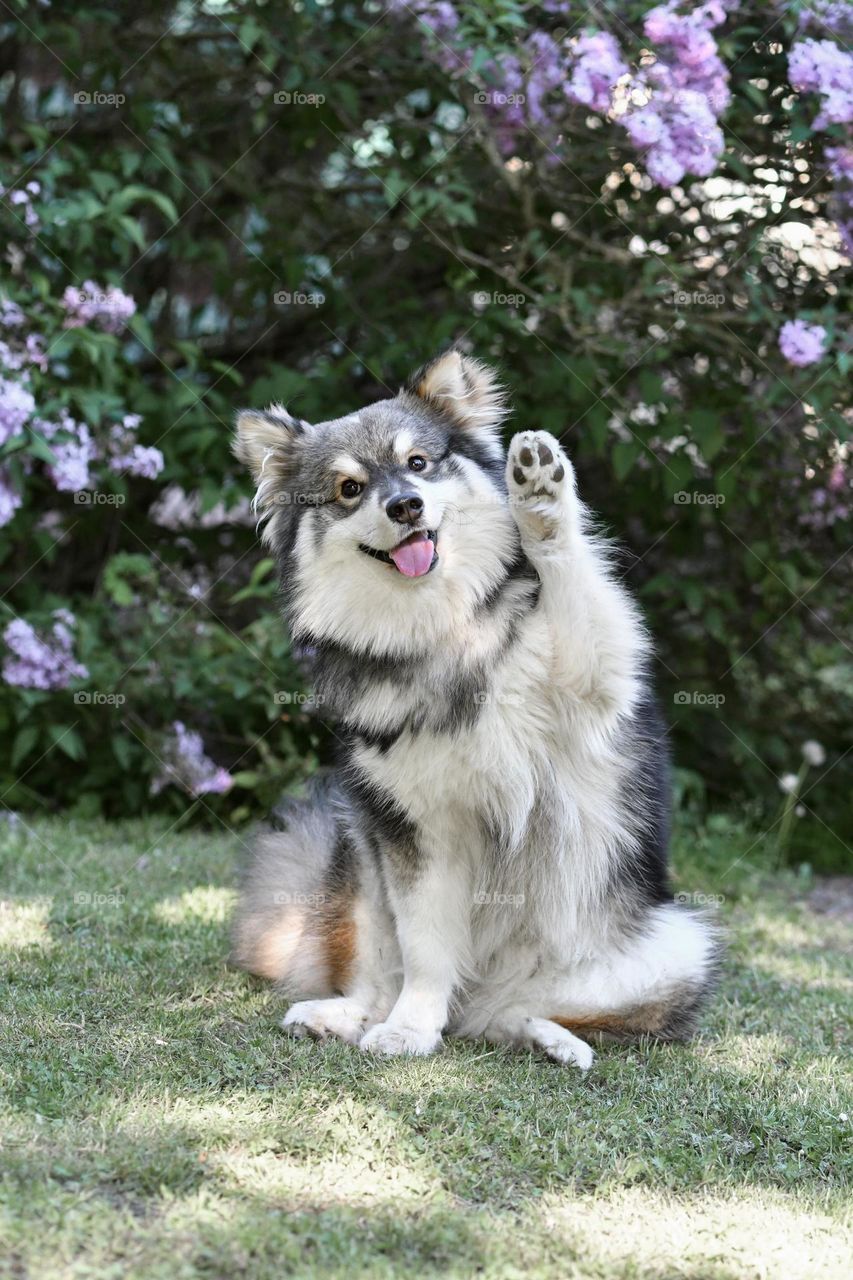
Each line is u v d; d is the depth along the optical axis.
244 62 6.96
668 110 5.52
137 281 7.52
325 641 3.88
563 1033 3.70
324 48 6.57
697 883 6.26
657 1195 2.79
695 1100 3.35
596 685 3.67
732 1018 4.19
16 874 5.48
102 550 7.52
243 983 4.16
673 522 7.18
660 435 6.40
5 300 5.87
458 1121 3.04
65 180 6.67
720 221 6.20
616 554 4.57
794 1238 2.63
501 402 4.24
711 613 6.94
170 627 6.74
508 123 6.16
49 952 4.25
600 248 6.30
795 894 6.49
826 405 6.07
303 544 3.94
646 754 3.99
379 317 7.11
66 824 6.58
